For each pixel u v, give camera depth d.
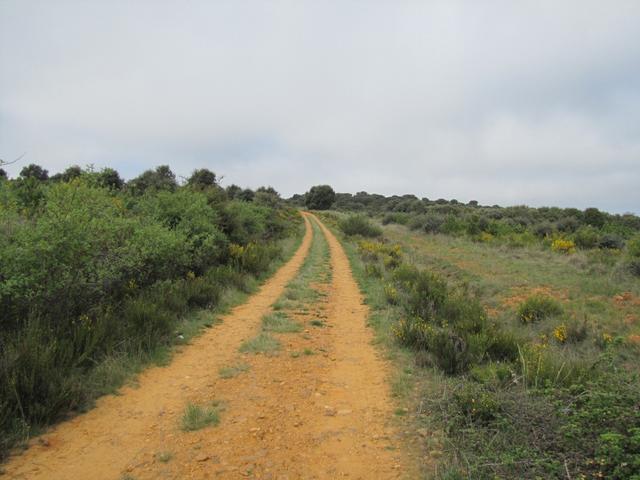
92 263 7.46
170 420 4.78
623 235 30.80
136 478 3.65
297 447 4.24
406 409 5.11
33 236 6.36
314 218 70.69
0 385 4.66
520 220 39.41
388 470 3.83
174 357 6.96
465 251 23.95
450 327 8.45
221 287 11.95
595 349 7.65
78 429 4.53
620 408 3.59
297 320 9.70
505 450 3.74
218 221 18.03
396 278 14.88
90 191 9.43
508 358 6.79
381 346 7.85
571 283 13.47
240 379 6.09
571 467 3.32
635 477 2.82
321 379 6.20
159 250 10.19
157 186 20.72
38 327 5.83
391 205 84.38
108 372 5.80
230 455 4.06
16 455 3.97
